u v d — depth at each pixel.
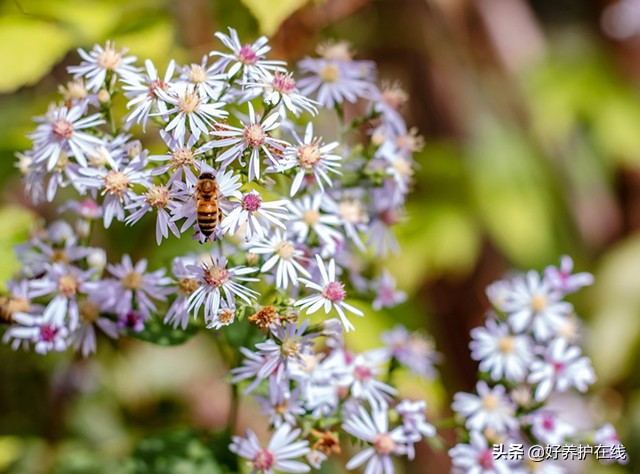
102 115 0.24
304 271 0.23
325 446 0.24
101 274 0.26
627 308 0.44
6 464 0.32
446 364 0.41
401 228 0.36
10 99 0.34
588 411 0.40
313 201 0.25
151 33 0.30
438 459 0.36
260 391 0.25
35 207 0.35
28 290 0.26
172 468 0.26
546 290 0.27
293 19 0.30
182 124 0.23
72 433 0.35
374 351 0.26
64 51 0.29
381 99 0.27
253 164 0.22
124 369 0.37
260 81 0.23
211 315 0.22
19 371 0.35
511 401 0.26
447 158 0.41
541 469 0.26
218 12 0.30
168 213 0.23
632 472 0.39
